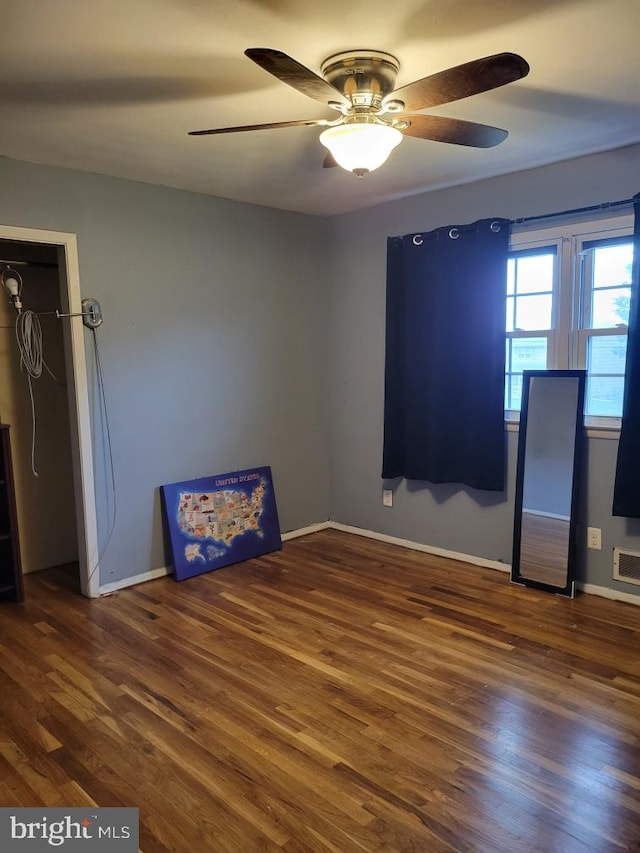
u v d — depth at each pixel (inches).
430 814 72.9
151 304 146.9
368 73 82.3
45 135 110.7
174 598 138.9
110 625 125.3
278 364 175.8
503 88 94.2
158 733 89.1
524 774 79.5
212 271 158.2
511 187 141.9
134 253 142.9
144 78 88.0
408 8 70.4
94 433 138.9
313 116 103.5
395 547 173.5
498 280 143.9
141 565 149.3
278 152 121.3
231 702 96.8
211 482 161.3
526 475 142.6
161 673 105.9
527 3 69.5
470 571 153.4
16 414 156.2
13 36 75.6
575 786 77.2
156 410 149.8
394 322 165.3
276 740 87.1
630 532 130.6
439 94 73.5
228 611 131.4
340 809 73.8
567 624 122.2
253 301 167.9
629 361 124.4
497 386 146.3
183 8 69.7
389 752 84.2
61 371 162.7
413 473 166.4
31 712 94.9
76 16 70.9
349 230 177.9
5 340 153.3
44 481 161.5
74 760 83.4
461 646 113.8
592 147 124.1
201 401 158.7
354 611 130.2
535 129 112.7
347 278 180.2
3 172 122.4
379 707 94.7
